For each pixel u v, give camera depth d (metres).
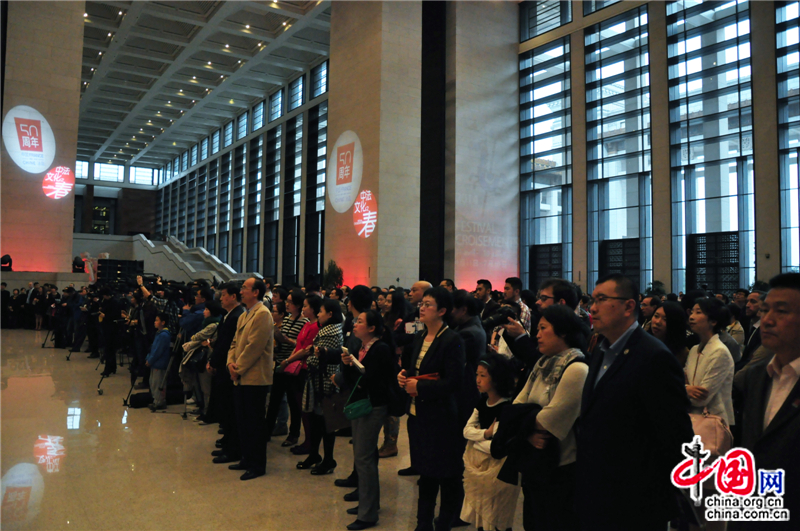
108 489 4.57
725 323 3.42
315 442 5.21
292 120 39.53
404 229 23.48
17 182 21.25
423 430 3.50
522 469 2.63
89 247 48.78
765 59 19.52
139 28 30.20
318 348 4.64
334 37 26.84
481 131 27.33
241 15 29.52
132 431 6.50
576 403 2.54
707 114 21.41
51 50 22.08
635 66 24.02
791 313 1.91
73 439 6.09
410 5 24.42
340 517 4.06
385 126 23.27
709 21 21.55
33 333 17.88
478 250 26.73
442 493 3.51
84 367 11.27
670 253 22.12
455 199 26.14
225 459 5.39
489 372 3.25
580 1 26.33
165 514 4.07
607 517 2.16
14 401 7.91
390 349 4.02
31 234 21.44
